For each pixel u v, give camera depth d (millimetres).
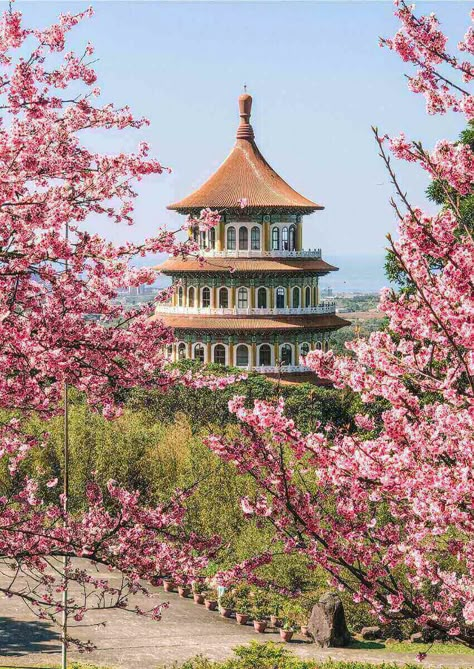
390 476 23047
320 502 26812
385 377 24328
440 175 24062
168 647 55062
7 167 26812
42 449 80062
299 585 61781
